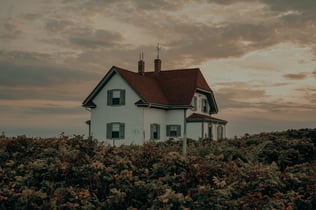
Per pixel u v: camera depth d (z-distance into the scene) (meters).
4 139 12.83
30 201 9.62
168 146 17.12
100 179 10.48
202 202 9.27
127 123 40.12
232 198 10.18
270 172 10.84
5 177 10.84
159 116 41.91
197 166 10.79
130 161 11.36
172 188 10.30
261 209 9.45
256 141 19.48
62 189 9.95
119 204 9.80
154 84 44.41
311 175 12.10
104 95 41.34
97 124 41.47
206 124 42.62
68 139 13.06
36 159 11.64
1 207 9.69
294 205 10.08
